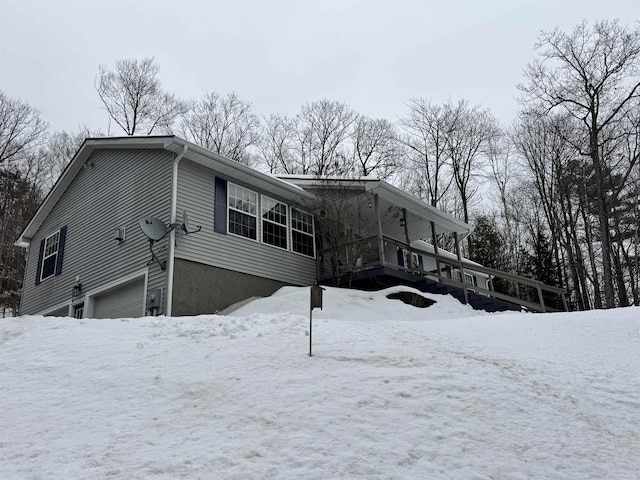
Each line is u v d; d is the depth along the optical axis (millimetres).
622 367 6594
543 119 30859
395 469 3711
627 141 27828
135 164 14398
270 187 15492
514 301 15508
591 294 32875
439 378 5438
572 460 4008
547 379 5855
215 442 4148
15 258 28656
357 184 16156
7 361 6453
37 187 31750
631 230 29922
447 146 35406
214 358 6301
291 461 3795
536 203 33531
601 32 24672
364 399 4836
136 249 13336
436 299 14969
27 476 3717
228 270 13711
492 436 4266
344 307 12602
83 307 14758
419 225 20812
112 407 5004
